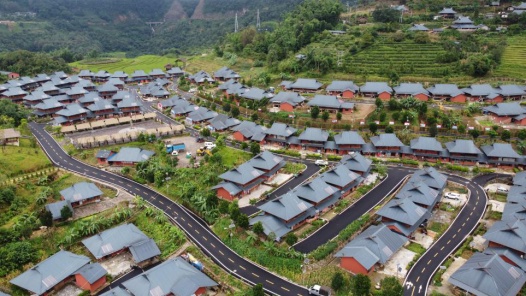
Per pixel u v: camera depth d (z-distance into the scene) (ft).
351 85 607.37
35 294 267.59
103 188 403.75
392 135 463.42
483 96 559.38
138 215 358.64
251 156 465.88
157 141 507.30
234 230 330.34
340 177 380.78
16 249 294.46
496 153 426.10
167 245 316.81
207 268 289.74
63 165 449.48
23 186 385.09
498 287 248.73
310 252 302.25
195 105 634.02
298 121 540.11
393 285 246.88
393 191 392.06
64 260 285.84
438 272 278.46
